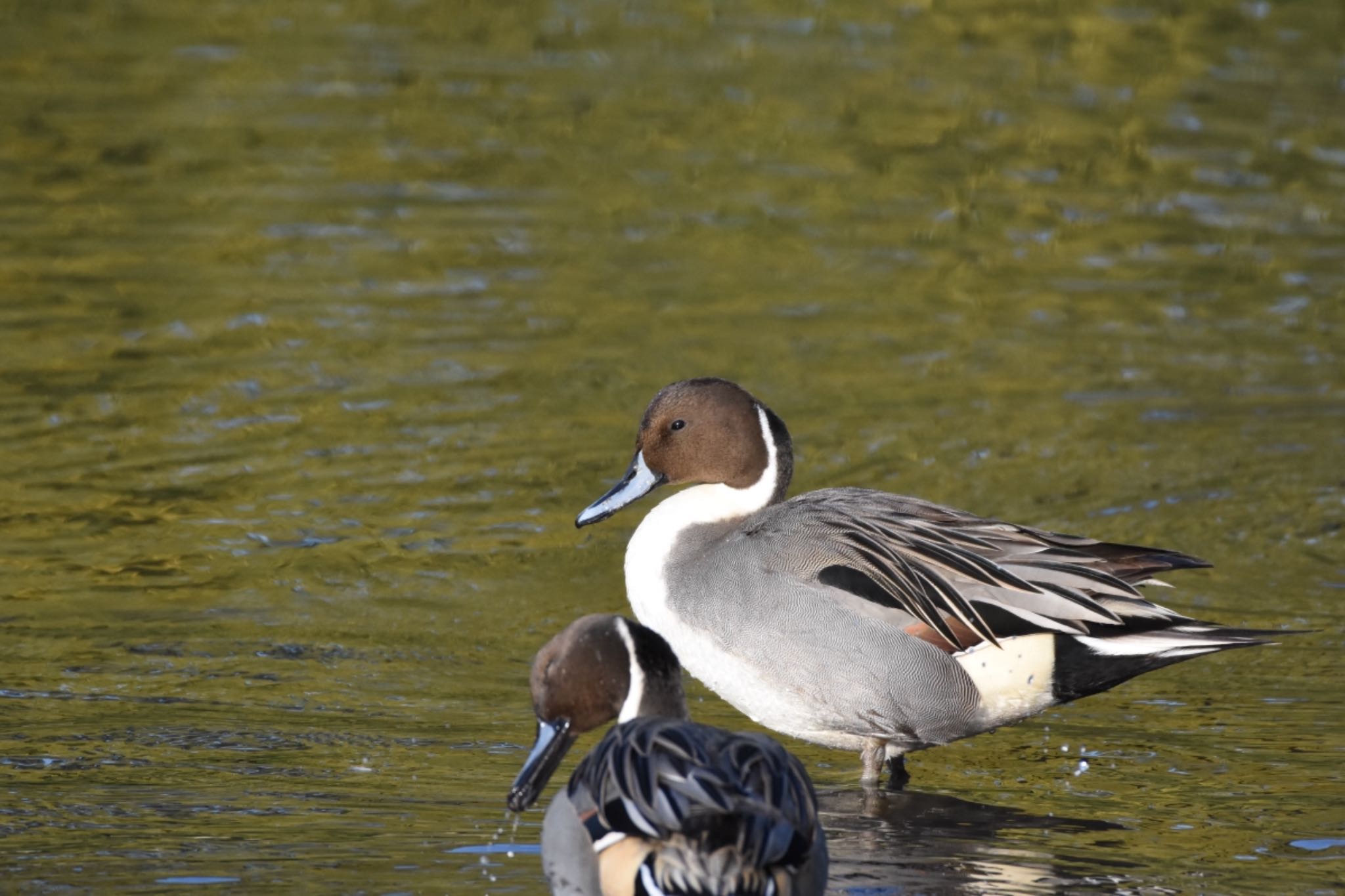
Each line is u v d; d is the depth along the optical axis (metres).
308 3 25.38
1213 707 10.17
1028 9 25.27
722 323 16.17
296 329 15.80
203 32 24.05
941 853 7.92
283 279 16.88
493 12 24.98
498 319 16.11
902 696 9.16
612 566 12.13
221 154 19.95
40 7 24.72
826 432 14.09
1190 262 17.89
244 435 13.87
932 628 9.16
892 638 9.14
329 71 22.61
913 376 15.25
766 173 19.81
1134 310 16.80
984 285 17.23
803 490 13.05
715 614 9.43
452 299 16.53
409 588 11.65
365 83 22.23
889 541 9.43
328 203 18.73
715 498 10.16
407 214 18.52
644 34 24.28
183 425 13.97
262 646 10.71
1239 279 17.52
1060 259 17.89
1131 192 19.55
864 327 16.22
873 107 21.72
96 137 20.28
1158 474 13.57
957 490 13.15
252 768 8.91
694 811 6.69
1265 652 10.98
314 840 7.91
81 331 15.60
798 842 6.75
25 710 9.65
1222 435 14.32
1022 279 17.41
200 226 18.06
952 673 9.16
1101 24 24.69
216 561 11.91
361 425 14.09
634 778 6.91
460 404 14.51
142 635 10.80
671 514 10.01
